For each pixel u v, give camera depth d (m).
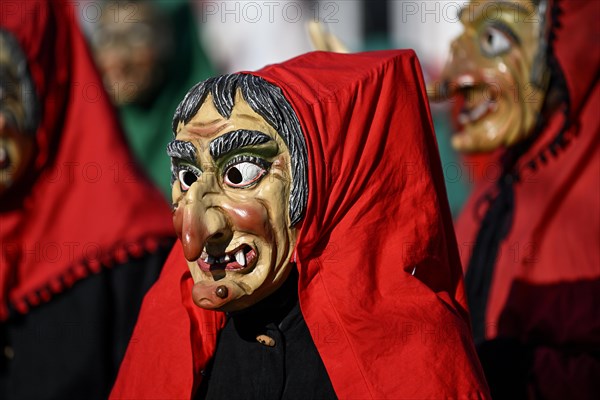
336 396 3.89
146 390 4.12
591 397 5.21
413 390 3.73
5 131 6.59
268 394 3.96
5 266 6.67
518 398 5.25
